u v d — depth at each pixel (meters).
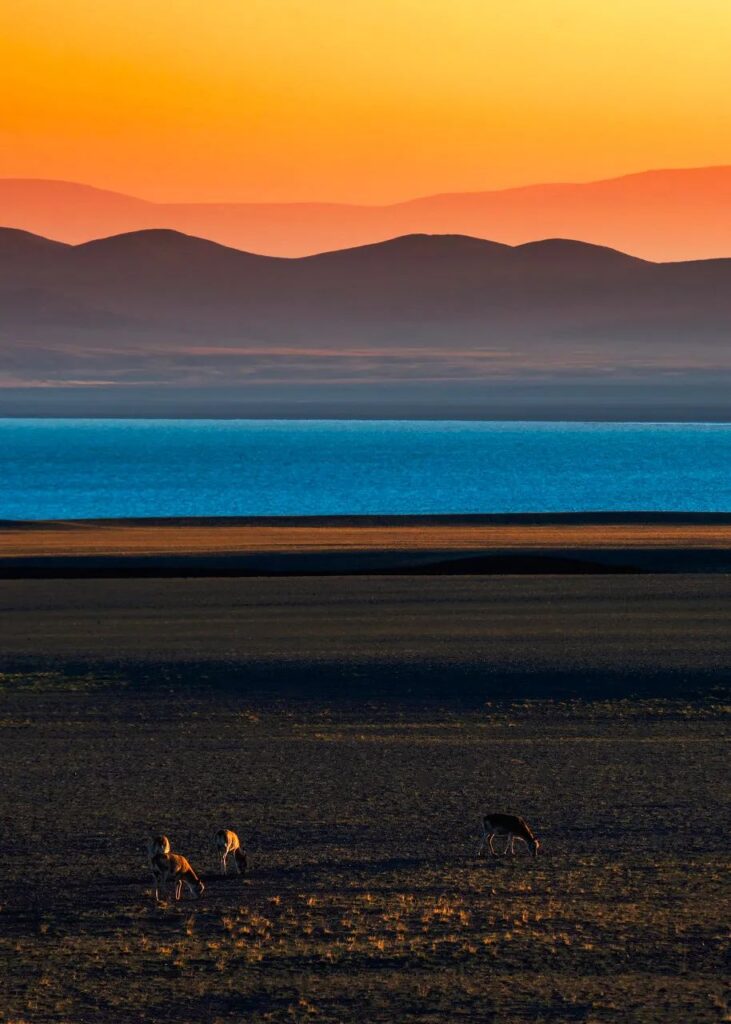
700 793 106.38
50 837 92.38
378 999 59.00
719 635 189.62
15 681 159.12
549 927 69.62
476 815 99.06
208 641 184.75
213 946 66.75
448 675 162.25
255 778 112.06
